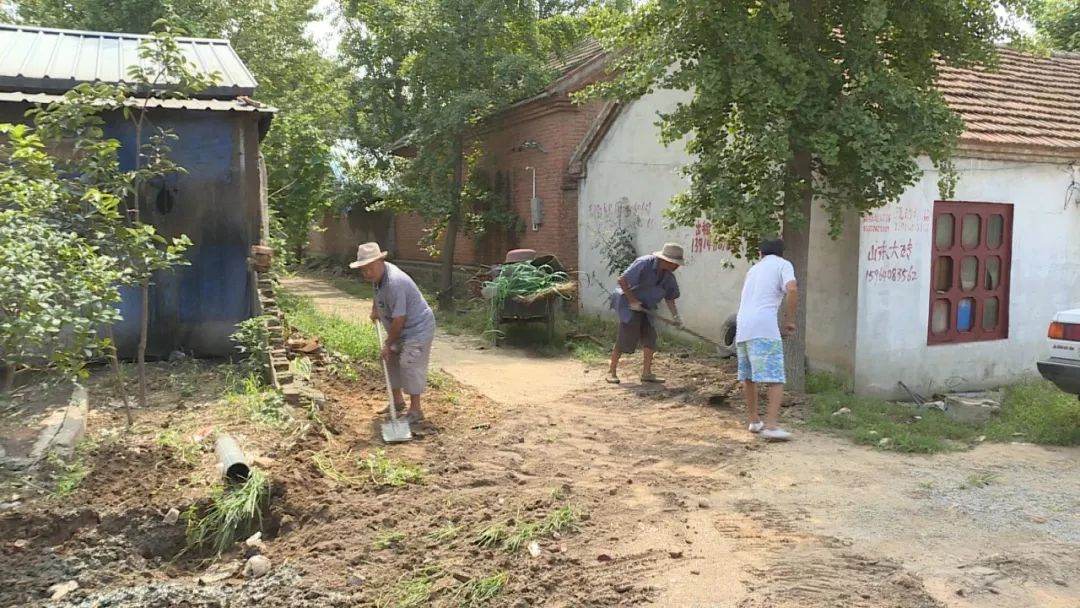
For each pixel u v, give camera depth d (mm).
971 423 7512
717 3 6977
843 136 7047
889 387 8883
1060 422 7086
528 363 10289
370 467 5449
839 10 7457
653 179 11969
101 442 5387
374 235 24391
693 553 4223
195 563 4266
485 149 17094
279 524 4598
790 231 7910
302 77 19891
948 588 3822
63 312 4691
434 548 4262
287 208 14375
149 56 6418
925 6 7156
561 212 14375
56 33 9852
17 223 4914
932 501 5078
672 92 11344
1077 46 17859
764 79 6816
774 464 5859
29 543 4109
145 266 6191
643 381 8977
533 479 5426
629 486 5328
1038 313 10031
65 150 7328
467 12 14812
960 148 8812
